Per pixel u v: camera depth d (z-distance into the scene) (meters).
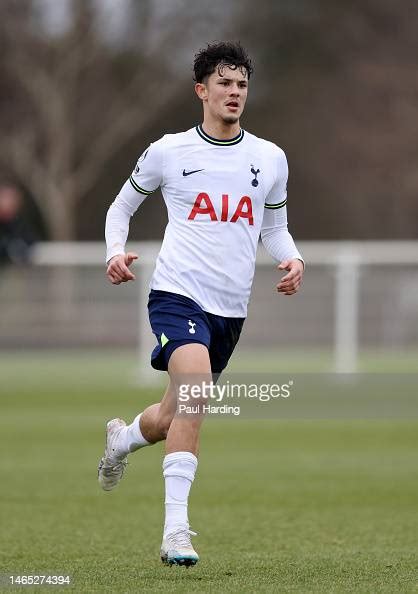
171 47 120.00
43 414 50.09
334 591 17.86
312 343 69.06
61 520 26.50
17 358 68.94
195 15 119.69
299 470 35.38
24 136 120.56
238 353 68.88
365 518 26.88
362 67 118.38
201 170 20.11
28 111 120.44
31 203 127.19
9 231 68.50
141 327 63.78
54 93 117.69
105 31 118.06
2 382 64.38
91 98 122.00
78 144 123.69
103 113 122.50
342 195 126.25
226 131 20.23
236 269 20.12
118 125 122.19
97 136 123.25
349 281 64.56
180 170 20.16
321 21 124.81
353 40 122.31
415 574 19.61
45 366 69.12
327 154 124.56
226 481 33.12
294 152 128.25
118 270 20.30
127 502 29.41
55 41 117.38
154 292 20.20
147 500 29.73
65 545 23.05
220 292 20.03
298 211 130.12
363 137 118.56
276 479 33.50
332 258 66.69
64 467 35.72
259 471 35.12
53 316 69.31
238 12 122.50
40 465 36.16
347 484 32.50
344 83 121.88
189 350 19.48
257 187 20.28
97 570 19.94
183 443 19.45
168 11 119.00
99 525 25.84
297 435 44.81
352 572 19.81
